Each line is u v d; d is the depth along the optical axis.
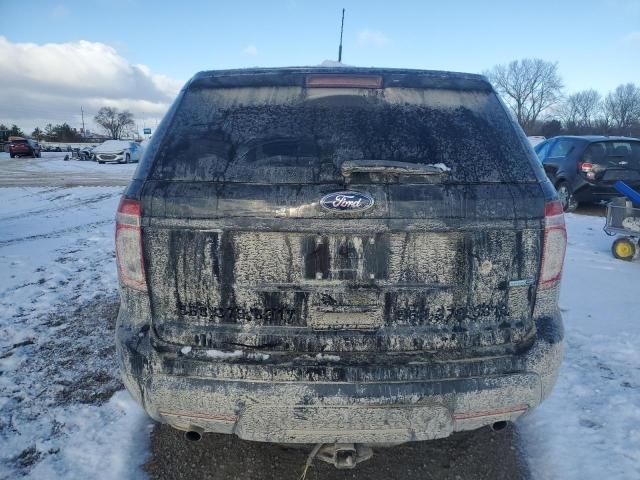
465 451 2.79
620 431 2.92
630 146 10.41
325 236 2.02
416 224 2.02
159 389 2.07
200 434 2.22
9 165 28.61
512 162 2.18
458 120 2.28
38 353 3.95
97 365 3.75
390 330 2.07
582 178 10.38
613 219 6.86
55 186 16.12
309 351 2.06
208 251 2.05
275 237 2.03
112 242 7.80
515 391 2.10
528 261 2.13
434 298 2.08
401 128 2.23
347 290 2.05
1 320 4.58
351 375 2.02
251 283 2.05
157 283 2.11
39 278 5.85
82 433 2.92
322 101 2.31
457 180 2.10
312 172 2.07
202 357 2.06
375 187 2.03
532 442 2.85
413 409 2.03
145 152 2.26
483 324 2.13
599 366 3.72
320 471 2.63
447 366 2.06
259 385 2.02
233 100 2.34
